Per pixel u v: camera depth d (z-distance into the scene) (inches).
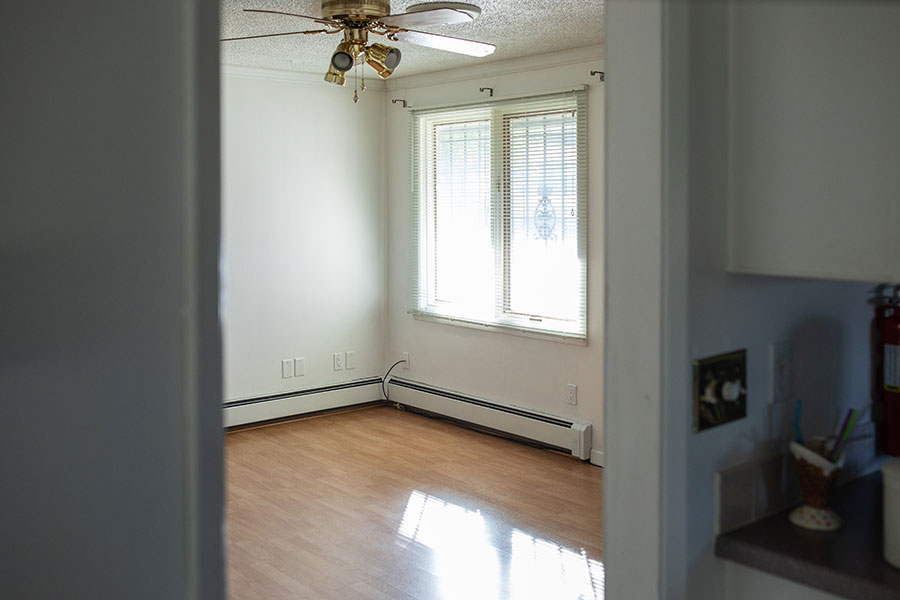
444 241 219.6
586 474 177.3
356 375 234.4
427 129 222.4
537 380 197.8
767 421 58.5
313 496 163.5
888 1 46.5
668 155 49.6
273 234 213.2
